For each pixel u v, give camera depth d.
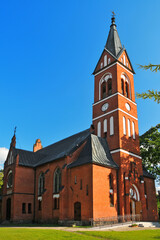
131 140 43.31
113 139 41.47
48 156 49.44
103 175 35.81
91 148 38.00
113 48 49.69
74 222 33.31
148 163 50.59
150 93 14.18
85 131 49.22
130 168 40.88
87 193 33.81
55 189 40.12
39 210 43.75
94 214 32.22
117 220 35.34
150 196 46.91
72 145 44.22
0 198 50.00
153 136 49.59
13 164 46.38
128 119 44.34
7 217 44.69
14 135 50.69
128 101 45.69
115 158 39.88
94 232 23.80
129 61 50.06
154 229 26.69
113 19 54.22
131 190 40.47
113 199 36.19
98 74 49.62
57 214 37.47
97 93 48.44
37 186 45.97
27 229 26.14
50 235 20.56
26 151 50.69
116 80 45.03
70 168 37.66
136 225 30.72
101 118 45.25
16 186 44.25
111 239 19.61
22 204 44.00
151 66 13.72
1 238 18.36
